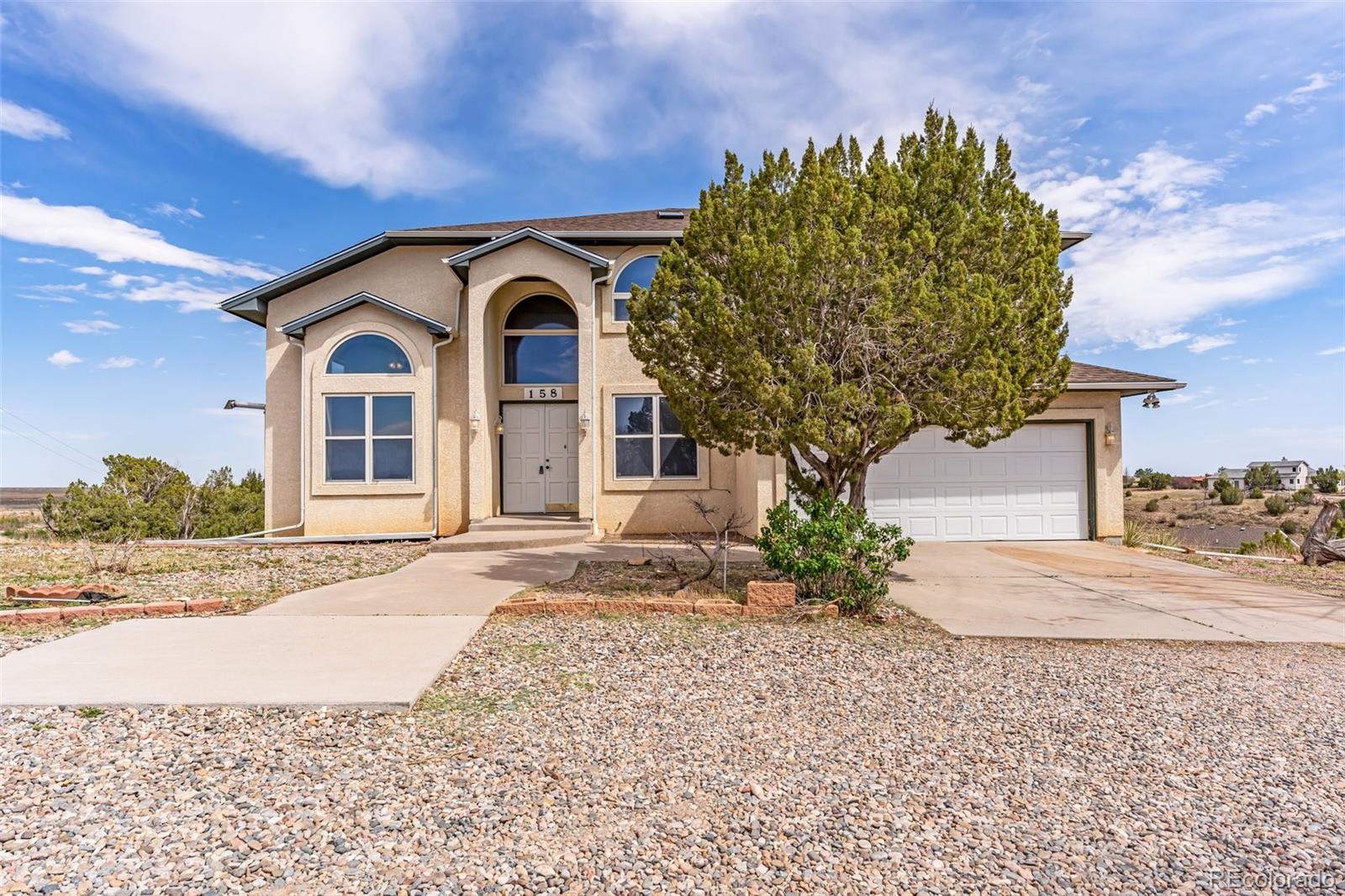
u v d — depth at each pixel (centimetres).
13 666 527
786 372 757
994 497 1393
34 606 719
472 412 1348
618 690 512
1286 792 375
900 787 371
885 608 802
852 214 775
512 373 1502
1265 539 1418
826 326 782
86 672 511
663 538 1377
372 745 407
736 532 1376
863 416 794
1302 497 3128
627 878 282
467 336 1429
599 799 348
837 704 496
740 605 748
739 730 446
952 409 762
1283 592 931
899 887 281
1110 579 1007
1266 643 684
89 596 760
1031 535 1394
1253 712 496
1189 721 477
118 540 1095
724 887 278
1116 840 322
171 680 498
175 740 405
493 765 384
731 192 882
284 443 1433
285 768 374
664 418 1420
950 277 777
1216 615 791
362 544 1311
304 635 627
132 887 266
